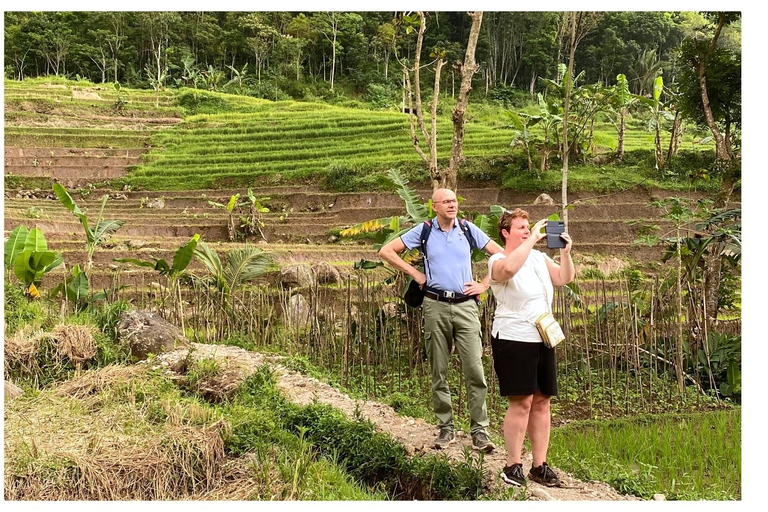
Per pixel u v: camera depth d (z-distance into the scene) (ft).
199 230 63.98
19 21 157.48
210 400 19.47
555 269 14.21
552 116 70.54
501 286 13.64
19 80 145.69
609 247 55.36
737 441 18.53
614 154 73.15
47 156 93.04
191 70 156.66
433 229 16.02
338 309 35.37
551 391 13.67
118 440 15.43
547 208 65.05
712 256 28.17
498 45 177.88
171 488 14.52
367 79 175.94
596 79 148.66
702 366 25.84
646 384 25.23
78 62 157.58
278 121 109.29
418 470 14.60
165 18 163.63
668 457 17.39
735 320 29.45
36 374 20.79
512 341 13.43
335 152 91.40
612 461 15.88
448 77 160.15
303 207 75.51
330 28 183.42
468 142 86.22
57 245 50.44
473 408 15.72
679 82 54.34
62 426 16.48
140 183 84.89
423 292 16.03
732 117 53.62
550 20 160.86
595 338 26.68
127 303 27.09
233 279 30.12
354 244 62.44
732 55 51.83
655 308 25.98
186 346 24.02
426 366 24.80
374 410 19.16
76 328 22.57
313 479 14.43
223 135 103.14
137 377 19.75
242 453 15.70
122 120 115.03
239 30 177.78
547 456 16.49
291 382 21.07
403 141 94.27
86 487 13.91
